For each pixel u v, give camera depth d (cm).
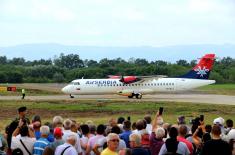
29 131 2439
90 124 2612
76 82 11438
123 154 1903
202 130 2670
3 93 13538
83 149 2489
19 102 9862
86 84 11412
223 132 2783
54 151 2100
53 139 2495
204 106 9388
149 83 11569
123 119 3139
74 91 11375
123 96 12494
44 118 7275
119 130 2506
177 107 9038
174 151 2128
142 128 2452
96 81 11444
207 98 12225
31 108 8594
